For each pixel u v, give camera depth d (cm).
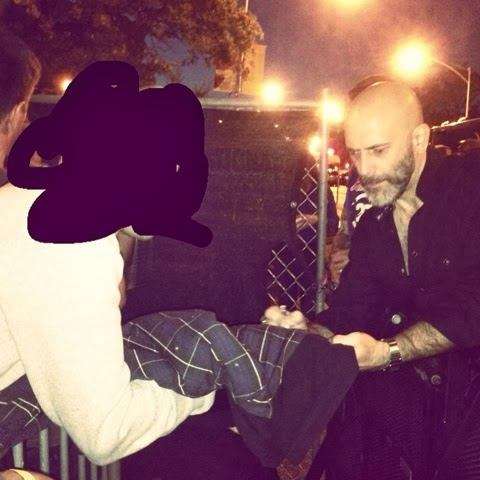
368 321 203
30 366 106
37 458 189
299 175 249
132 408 109
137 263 243
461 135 432
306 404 134
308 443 135
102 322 103
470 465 177
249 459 183
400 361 177
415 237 189
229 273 252
